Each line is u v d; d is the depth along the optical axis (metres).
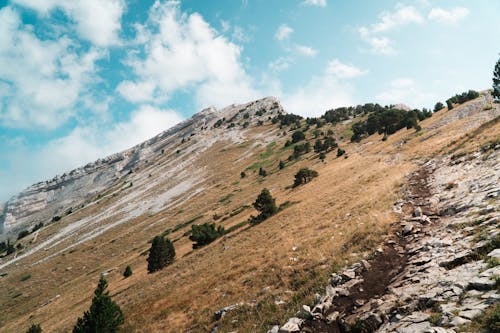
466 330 6.07
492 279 7.32
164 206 139.62
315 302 12.27
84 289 64.25
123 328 20.06
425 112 94.56
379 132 98.12
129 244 104.06
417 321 7.48
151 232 107.25
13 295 92.81
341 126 162.38
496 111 46.78
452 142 35.12
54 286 91.81
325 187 49.75
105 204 180.62
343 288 12.09
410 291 9.32
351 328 9.33
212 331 14.66
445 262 9.98
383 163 45.78
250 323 13.55
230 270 23.25
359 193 30.83
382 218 18.48
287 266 18.08
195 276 27.30
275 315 13.17
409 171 31.23
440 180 22.78
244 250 29.31
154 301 24.42
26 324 52.25
